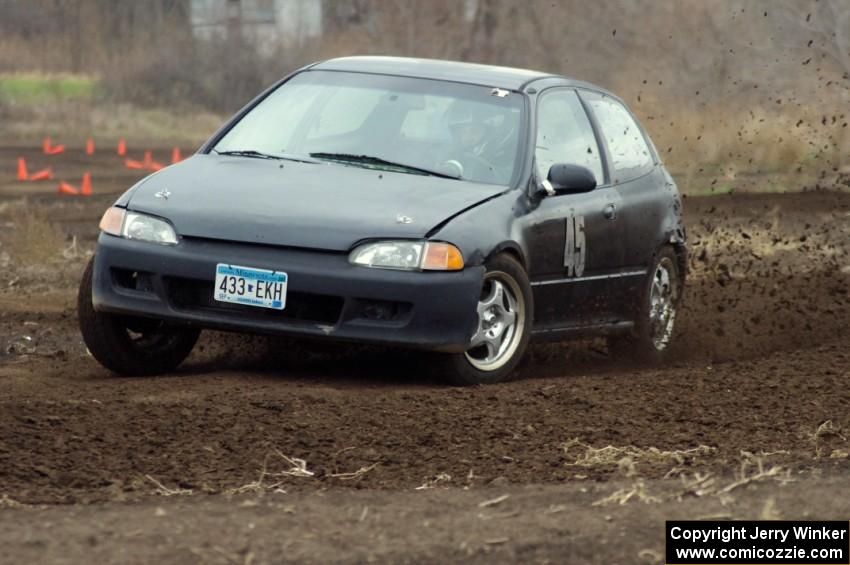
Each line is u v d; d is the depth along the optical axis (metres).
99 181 84.44
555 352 31.44
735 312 37.06
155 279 24.55
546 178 27.19
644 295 30.45
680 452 19.94
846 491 17.34
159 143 119.81
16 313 34.41
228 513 16.30
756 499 16.98
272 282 23.86
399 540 15.30
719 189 75.50
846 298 39.50
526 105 27.77
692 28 108.69
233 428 20.89
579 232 27.64
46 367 27.61
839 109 92.75
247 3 145.25
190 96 141.62
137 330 26.30
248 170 26.16
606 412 22.70
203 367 27.64
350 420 21.66
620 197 29.47
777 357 29.08
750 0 106.88
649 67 109.38
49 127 125.06
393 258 23.84
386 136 27.05
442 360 24.66
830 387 24.92
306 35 141.25
